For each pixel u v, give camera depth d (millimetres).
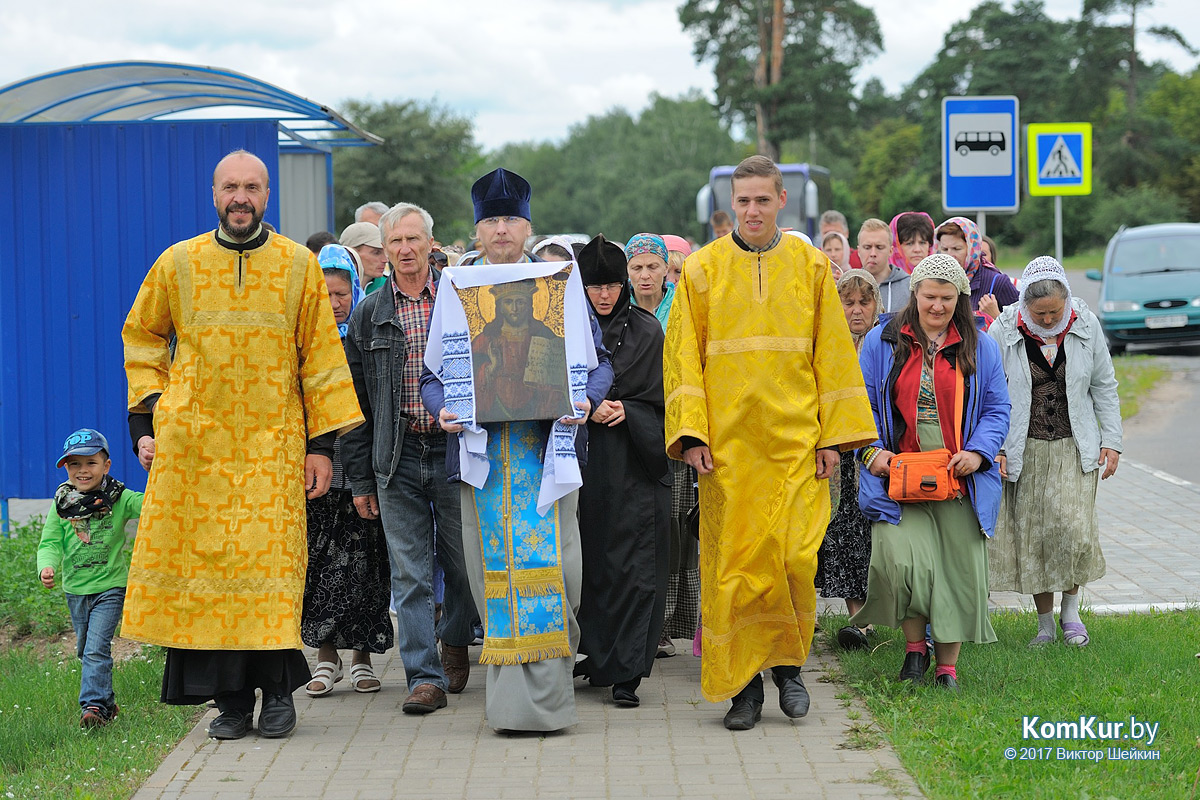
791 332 5492
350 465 6059
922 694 5828
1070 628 6746
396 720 5816
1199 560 8789
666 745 5340
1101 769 4879
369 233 7852
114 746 5449
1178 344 23516
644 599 5918
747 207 5484
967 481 5906
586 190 120312
